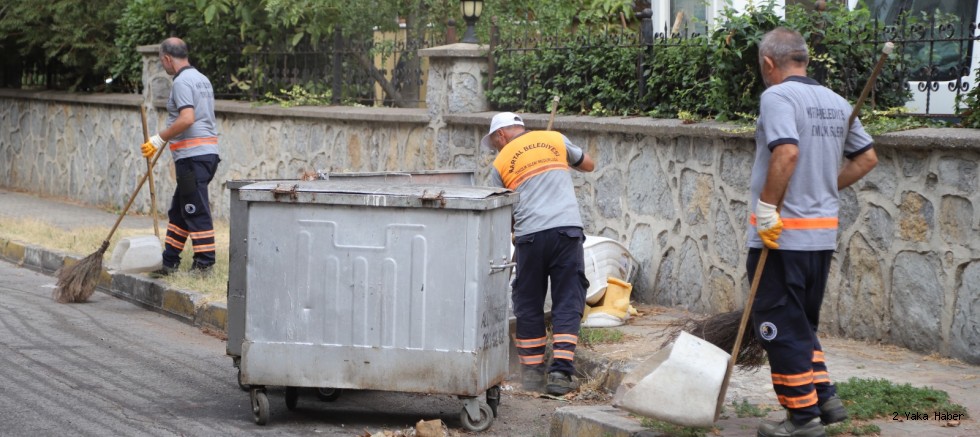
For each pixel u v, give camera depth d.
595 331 7.27
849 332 7.18
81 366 7.25
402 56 11.82
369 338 5.72
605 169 9.05
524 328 6.75
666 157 8.42
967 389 5.81
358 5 12.24
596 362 6.69
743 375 6.15
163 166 14.71
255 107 13.21
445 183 7.45
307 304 5.77
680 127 8.12
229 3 13.47
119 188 15.84
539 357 6.76
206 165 9.51
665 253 8.48
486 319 5.75
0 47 17.95
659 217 8.52
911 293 6.77
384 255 5.67
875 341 7.01
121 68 15.75
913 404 5.29
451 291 5.63
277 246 5.78
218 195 14.17
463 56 10.39
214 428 5.86
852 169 5.02
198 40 14.35
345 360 5.75
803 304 4.84
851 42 7.59
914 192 6.73
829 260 4.86
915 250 6.73
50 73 17.86
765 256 4.71
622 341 7.13
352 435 5.81
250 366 5.84
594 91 9.42
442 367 5.67
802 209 4.73
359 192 5.64
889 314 6.93
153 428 5.80
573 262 6.63
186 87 9.27
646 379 4.77
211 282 9.33
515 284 6.77
